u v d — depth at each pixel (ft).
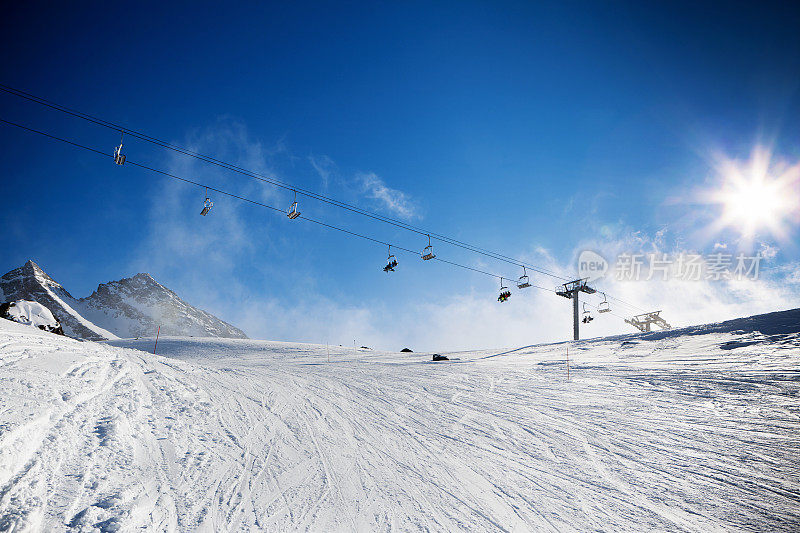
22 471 14.98
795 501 16.99
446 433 30.76
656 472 21.03
